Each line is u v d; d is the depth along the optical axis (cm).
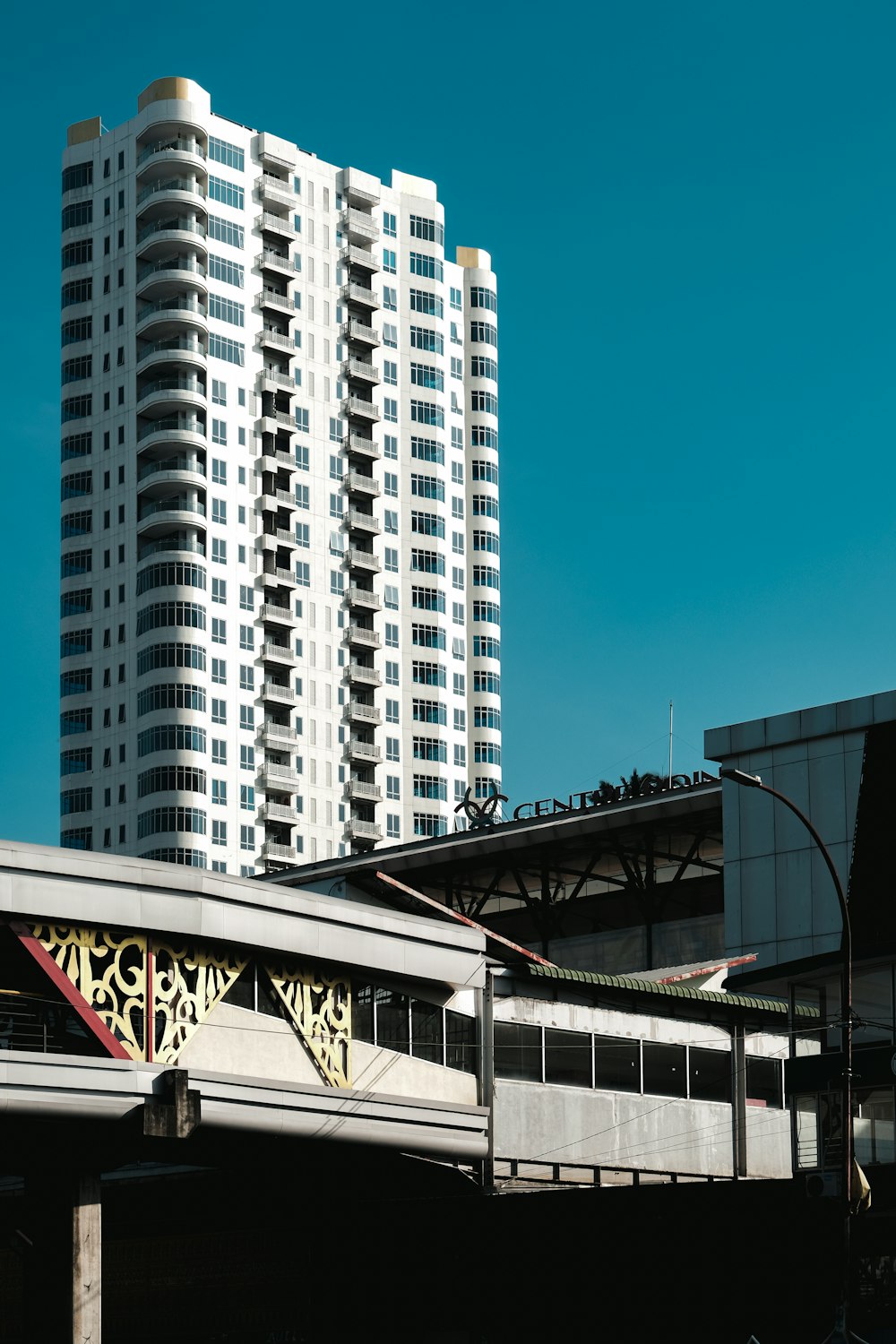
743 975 4569
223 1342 5062
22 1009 4266
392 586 14888
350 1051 4562
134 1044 4062
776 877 6556
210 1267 5169
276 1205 4978
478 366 16062
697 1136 5359
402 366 15325
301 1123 4338
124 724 13275
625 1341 4062
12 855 3906
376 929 4638
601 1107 5141
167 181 13762
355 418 14838
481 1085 4862
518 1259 4334
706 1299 3934
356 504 14838
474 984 4900
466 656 15450
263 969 4400
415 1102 4625
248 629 13662
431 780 14738
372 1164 4662
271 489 14038
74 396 14088
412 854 8500
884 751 6294
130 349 13788
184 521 13300
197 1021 4200
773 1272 3825
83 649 13638
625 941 7688
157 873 4128
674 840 8012
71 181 14400
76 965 4003
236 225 14112
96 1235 4084
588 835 7894
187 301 13650
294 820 13612
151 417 13662
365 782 14238
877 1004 4291
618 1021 5275
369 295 15000
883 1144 4166
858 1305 3669
